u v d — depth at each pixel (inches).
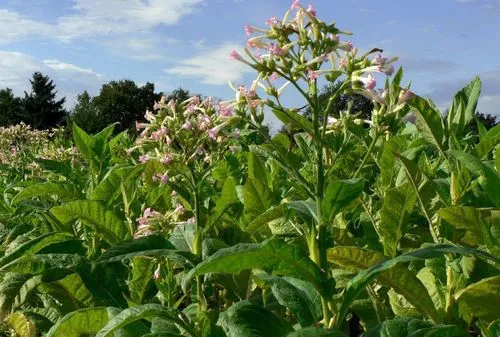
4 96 3088.1
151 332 103.3
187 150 124.6
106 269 126.0
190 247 118.2
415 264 130.1
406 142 139.4
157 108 132.0
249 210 146.6
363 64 98.3
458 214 100.7
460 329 75.5
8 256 133.9
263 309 88.0
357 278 82.3
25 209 187.2
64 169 214.4
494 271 104.3
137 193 168.9
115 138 193.0
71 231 161.3
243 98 104.7
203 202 166.9
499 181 94.8
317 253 95.2
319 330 74.3
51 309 141.0
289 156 139.6
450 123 127.2
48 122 3053.6
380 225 117.6
